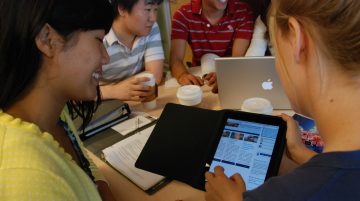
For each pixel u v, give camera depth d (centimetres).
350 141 40
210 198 77
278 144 86
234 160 89
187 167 97
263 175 84
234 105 132
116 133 121
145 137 117
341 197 38
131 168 104
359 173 38
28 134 55
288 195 40
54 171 53
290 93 52
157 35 186
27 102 63
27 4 55
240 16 196
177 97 138
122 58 176
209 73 160
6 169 49
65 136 87
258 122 91
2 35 55
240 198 69
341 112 42
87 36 66
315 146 101
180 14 200
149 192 95
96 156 112
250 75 121
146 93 135
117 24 169
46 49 60
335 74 41
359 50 38
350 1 37
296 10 42
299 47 44
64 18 59
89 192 68
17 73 57
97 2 65
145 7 162
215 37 199
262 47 179
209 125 105
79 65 67
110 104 128
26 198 46
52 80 65
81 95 72
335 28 38
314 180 40
